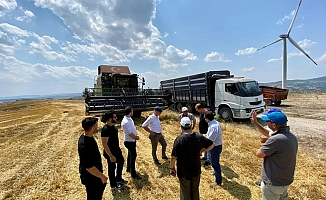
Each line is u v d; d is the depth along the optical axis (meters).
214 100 12.49
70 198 3.79
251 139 7.45
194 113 15.02
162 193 3.85
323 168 4.83
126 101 11.57
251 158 5.50
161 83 19.62
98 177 2.76
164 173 4.75
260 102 11.16
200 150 2.89
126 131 4.40
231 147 6.48
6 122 14.17
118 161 4.09
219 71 13.26
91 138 2.78
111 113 3.97
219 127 4.09
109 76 12.99
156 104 12.27
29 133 9.93
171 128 9.91
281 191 2.39
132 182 4.29
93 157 2.71
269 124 2.52
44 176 4.76
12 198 3.81
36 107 29.19
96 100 11.10
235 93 10.90
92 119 2.74
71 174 4.86
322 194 3.69
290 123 10.18
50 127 11.60
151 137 5.29
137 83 13.45
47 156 6.27
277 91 17.97
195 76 13.93
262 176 2.55
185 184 2.84
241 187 3.99
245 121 11.40
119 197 3.75
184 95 15.59
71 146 7.41
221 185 4.07
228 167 4.96
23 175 4.83
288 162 2.33
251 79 11.52
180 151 2.82
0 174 4.90
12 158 6.08
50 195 3.89
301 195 3.67
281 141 2.32
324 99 23.14
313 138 7.44
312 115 12.54
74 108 24.78
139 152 6.41
